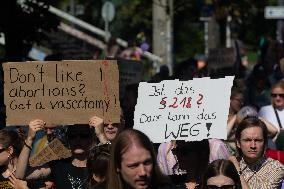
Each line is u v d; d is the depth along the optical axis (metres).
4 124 18.97
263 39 37.47
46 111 14.23
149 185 10.27
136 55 41.16
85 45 51.28
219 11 42.00
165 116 14.52
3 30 23.36
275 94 20.70
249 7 42.25
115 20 64.94
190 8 46.16
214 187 11.91
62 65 14.23
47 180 14.41
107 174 10.49
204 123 14.30
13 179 13.95
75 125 14.45
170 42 37.84
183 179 14.29
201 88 14.43
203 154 14.24
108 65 14.21
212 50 35.62
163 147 14.59
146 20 62.62
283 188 14.54
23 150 13.91
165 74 24.39
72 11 62.38
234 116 18.61
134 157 10.13
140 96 14.71
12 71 14.22
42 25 23.77
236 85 19.78
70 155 14.04
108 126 15.15
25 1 23.61
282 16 45.34
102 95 14.23
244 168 14.59
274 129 18.66
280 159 16.69
